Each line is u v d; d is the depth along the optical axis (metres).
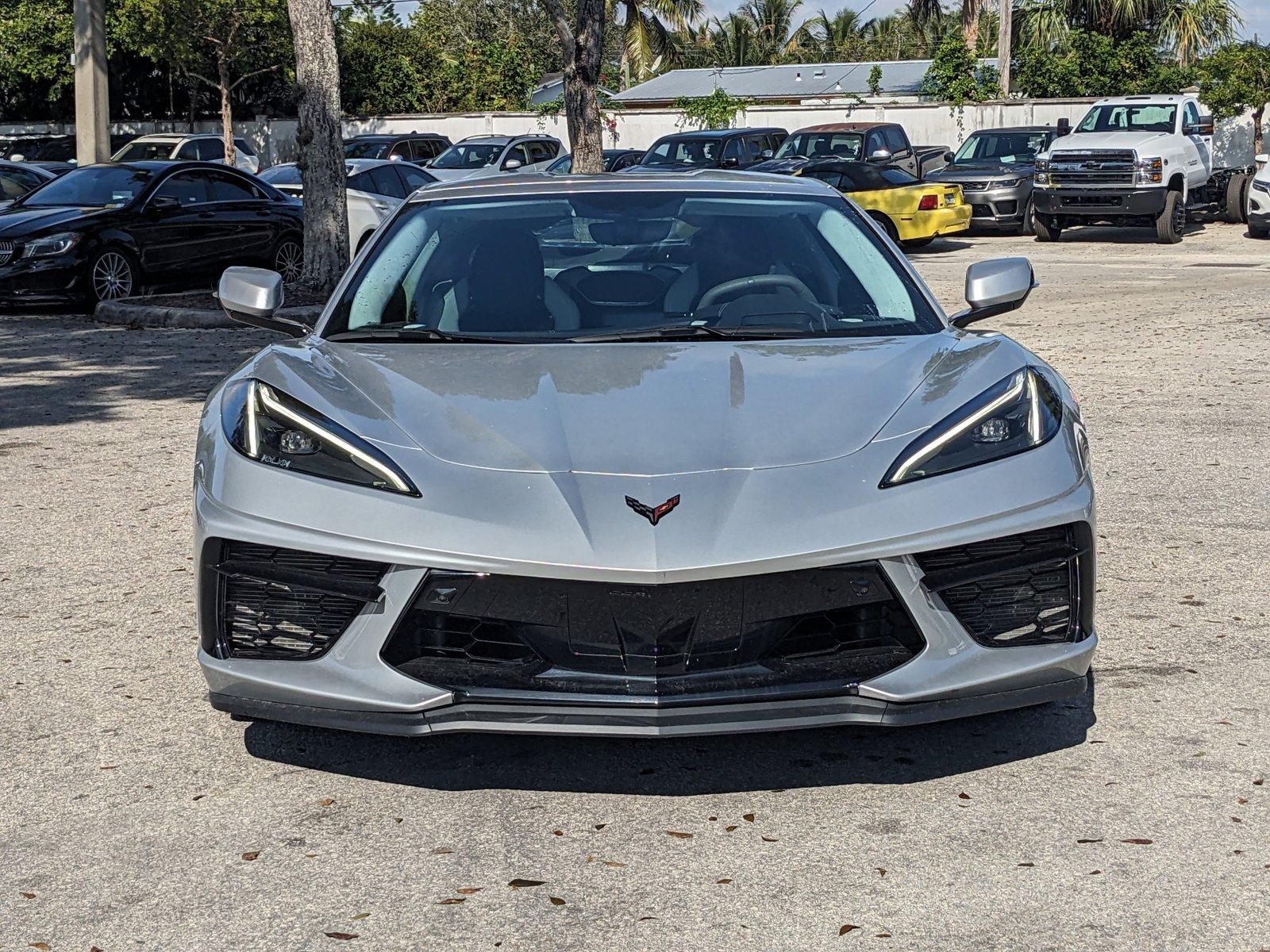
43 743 3.50
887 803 3.11
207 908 2.69
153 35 34.34
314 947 2.54
